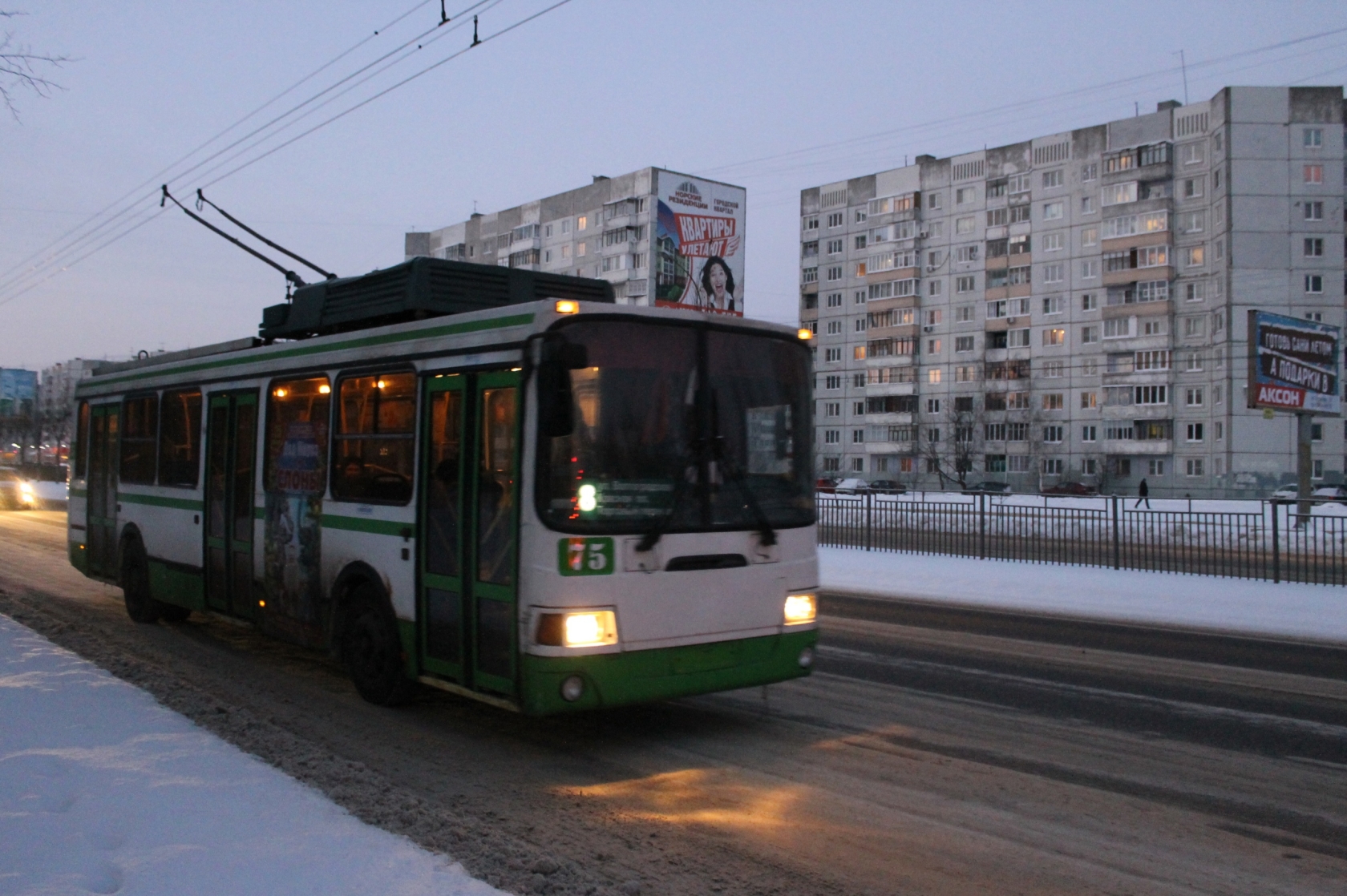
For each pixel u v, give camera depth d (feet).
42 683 24.07
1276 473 202.90
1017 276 244.22
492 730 22.89
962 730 23.16
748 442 21.90
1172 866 15.24
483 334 21.20
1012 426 240.32
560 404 19.13
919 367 260.42
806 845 15.98
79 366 400.88
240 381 30.76
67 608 40.63
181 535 33.55
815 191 284.61
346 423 25.72
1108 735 22.77
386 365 24.27
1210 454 213.66
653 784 19.11
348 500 25.38
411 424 23.26
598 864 15.12
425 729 22.93
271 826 15.05
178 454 34.17
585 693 19.29
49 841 14.20
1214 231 213.46
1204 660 32.19
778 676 21.97
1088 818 17.24
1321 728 23.50
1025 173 243.60
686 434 20.97
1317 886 14.53
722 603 21.06
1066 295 236.43
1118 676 29.58
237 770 17.78
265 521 28.96
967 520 62.64
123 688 23.95
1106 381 228.84
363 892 12.84
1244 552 51.47
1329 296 204.95
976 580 53.16
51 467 194.80
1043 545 58.95
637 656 19.85
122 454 38.24
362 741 21.86
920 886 14.43
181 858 13.78
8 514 105.40
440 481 22.17
